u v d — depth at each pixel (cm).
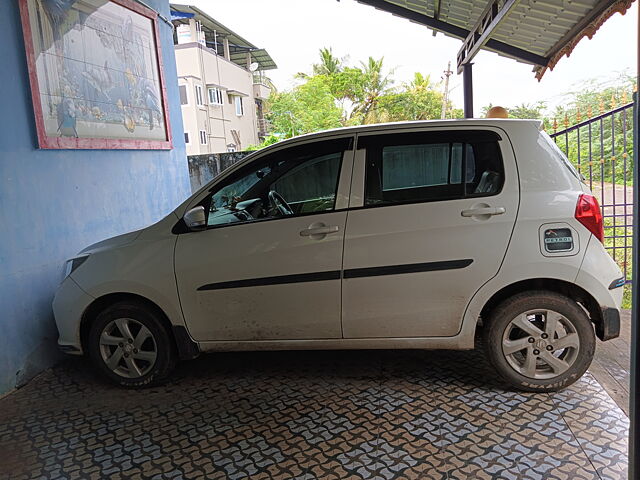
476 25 657
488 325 328
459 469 258
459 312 326
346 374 379
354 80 4784
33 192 409
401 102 4672
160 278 351
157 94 634
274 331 347
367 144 337
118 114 541
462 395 336
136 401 356
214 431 309
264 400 346
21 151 398
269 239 338
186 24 3189
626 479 243
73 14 466
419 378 365
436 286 323
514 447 275
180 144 714
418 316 329
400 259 323
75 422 331
